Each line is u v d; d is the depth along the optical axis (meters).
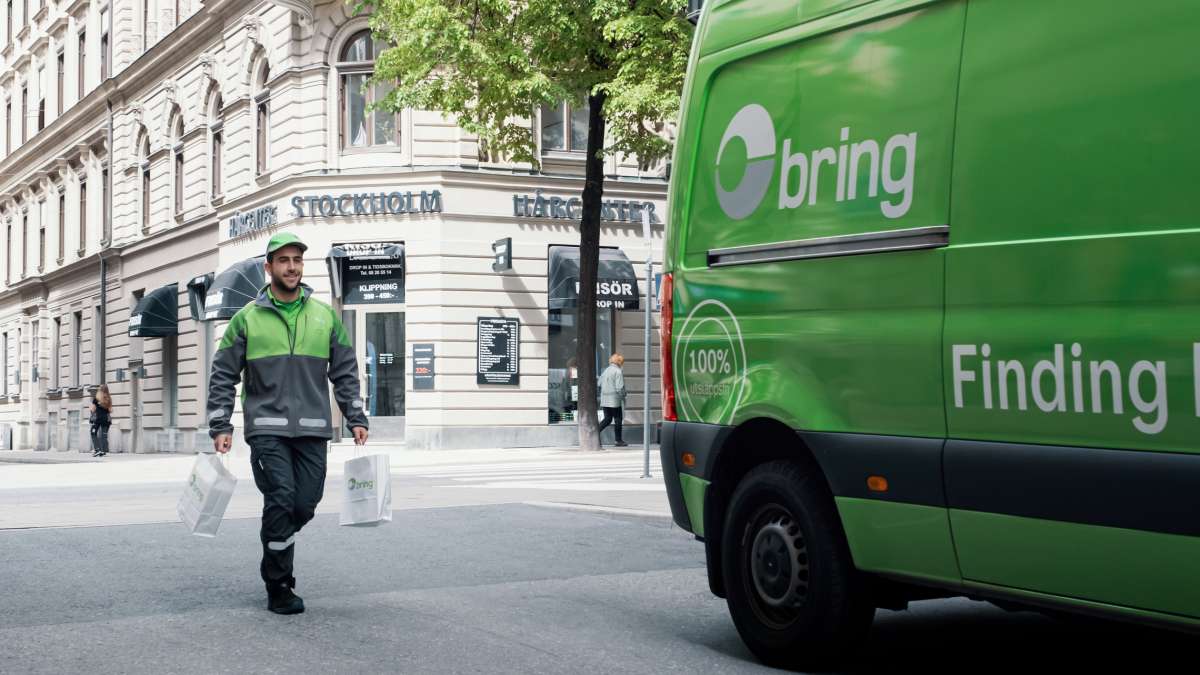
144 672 5.45
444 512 11.66
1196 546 3.95
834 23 5.49
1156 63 4.12
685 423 6.20
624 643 6.08
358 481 7.01
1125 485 4.14
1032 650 5.89
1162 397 4.04
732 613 5.82
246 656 5.76
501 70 20.50
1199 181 3.97
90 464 24.20
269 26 28.25
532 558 8.87
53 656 5.77
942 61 4.94
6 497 14.88
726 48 6.16
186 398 32.91
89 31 41.16
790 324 5.55
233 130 30.06
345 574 8.17
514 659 5.71
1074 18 4.42
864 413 5.16
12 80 50.31
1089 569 4.28
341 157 26.70
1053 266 4.40
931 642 6.09
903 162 5.07
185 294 33.03
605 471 17.81
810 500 5.44
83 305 41.50
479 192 26.05
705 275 6.11
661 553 9.11
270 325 6.99
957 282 4.77
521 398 26.17
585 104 22.00
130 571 8.34
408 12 20.95
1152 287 4.08
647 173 27.44
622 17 19.58
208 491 6.89
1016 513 4.51
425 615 6.75
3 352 50.69
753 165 5.88
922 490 4.88
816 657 5.44
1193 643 6.04
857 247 5.24
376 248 25.97
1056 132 4.44
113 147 38.16
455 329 25.75
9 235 50.62
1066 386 4.34
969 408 4.70
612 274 26.31
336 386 7.20
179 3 34.66
